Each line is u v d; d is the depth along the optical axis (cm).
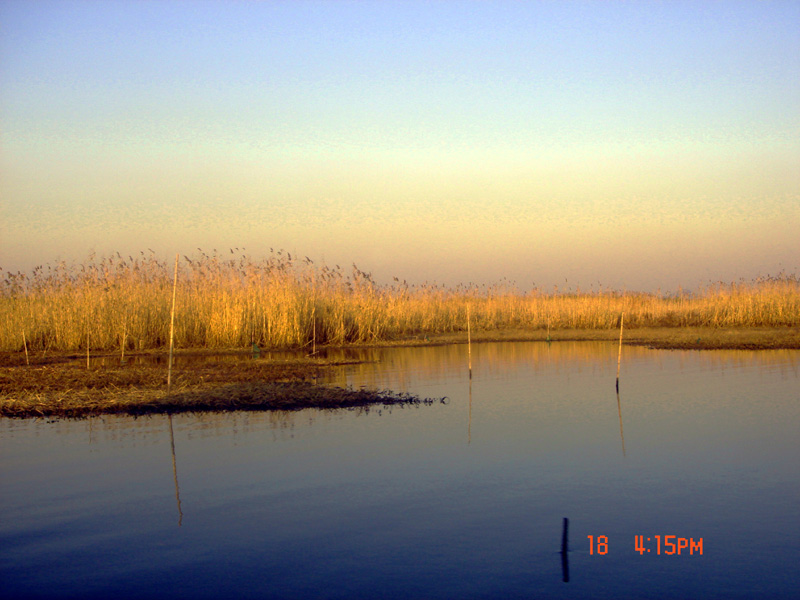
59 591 528
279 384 1476
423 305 3497
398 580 546
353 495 749
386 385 1573
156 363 2064
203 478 809
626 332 3241
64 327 2483
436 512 696
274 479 805
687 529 653
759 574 556
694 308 3647
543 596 516
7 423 1128
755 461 884
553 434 1042
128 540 626
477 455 915
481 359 2167
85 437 1021
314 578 550
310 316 2795
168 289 2677
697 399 1356
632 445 970
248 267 2808
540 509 707
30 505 719
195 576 554
